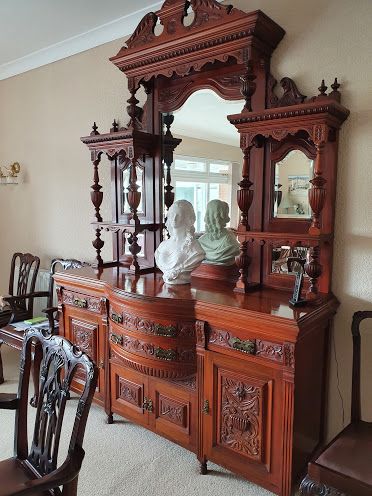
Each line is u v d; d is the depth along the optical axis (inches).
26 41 113.0
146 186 97.4
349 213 71.3
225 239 85.7
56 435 49.1
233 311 64.9
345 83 69.6
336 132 69.2
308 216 74.6
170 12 80.7
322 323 68.2
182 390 75.5
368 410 72.4
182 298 71.4
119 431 87.7
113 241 107.4
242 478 73.1
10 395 57.0
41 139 128.9
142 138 89.7
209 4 74.8
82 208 119.6
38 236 135.6
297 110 63.7
